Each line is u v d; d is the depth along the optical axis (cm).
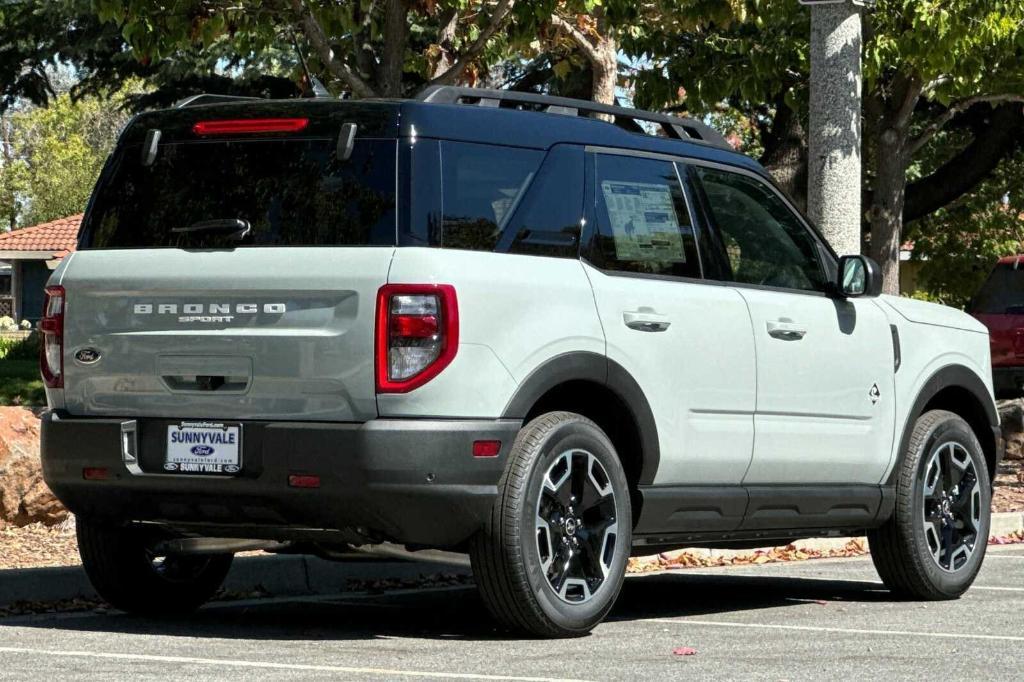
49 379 910
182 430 859
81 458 884
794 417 1018
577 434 878
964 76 2347
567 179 904
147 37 1639
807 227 1066
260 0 1661
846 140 1507
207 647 838
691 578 1250
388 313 818
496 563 848
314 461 819
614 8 1788
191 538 930
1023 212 3944
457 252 838
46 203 10869
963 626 970
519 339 848
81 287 898
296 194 856
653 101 2550
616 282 911
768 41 2452
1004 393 2973
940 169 3070
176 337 863
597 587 893
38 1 2948
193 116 899
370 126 851
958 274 3834
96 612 1011
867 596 1140
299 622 962
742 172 1030
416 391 815
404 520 824
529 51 1928
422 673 750
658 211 955
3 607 1013
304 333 831
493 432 833
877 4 2130
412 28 2398
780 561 1385
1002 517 1587
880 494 1081
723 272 988
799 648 862
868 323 1080
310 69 1961
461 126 862
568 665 783
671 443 933
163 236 888
